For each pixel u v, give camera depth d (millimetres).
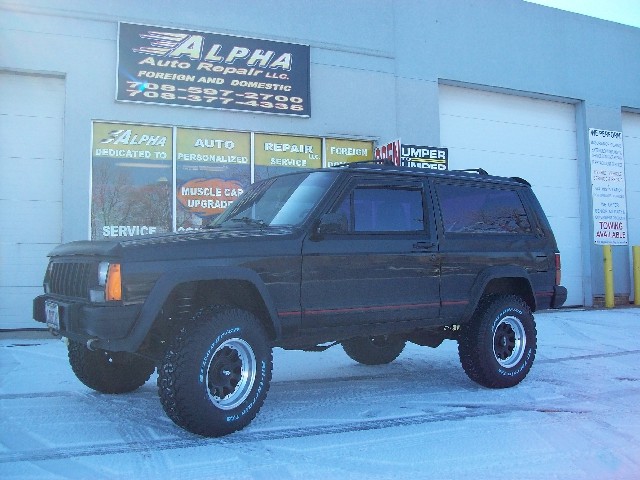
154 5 10203
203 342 4094
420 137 12430
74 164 9617
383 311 5031
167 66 10234
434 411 5035
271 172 11039
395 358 7344
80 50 9750
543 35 14273
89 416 4820
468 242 5668
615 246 14914
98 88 9820
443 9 12945
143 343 4453
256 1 10984
